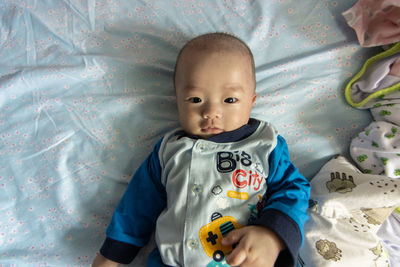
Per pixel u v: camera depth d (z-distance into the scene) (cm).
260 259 62
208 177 75
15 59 98
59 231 89
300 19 98
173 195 76
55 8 99
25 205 89
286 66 97
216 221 70
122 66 97
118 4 99
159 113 96
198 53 74
